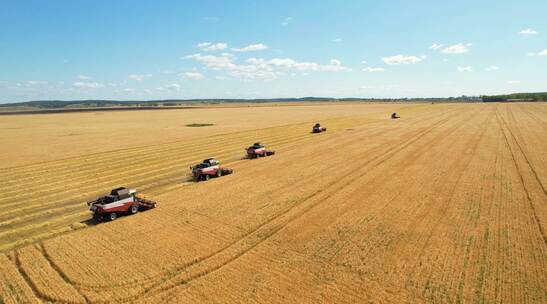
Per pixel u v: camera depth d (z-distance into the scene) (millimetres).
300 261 19188
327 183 35156
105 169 45281
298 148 57625
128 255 20375
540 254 19375
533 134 66062
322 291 16234
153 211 28234
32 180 40000
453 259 18969
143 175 42062
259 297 15883
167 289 16922
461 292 15906
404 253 19781
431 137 65375
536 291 15898
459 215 25438
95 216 27188
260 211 27406
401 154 49312
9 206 31359
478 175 36469
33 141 70562
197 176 38688
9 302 16203
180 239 22516
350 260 19109
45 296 16547
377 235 22328
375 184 34250
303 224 24547
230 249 20938
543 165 40219
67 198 33469
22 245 22922
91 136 78125
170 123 110875
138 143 66812
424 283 16703
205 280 17500
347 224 24281
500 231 22547
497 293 15789
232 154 54844
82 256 20375
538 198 28766
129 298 16203
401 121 100938
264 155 52094
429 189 32031
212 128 92750
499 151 49438
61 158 52406
